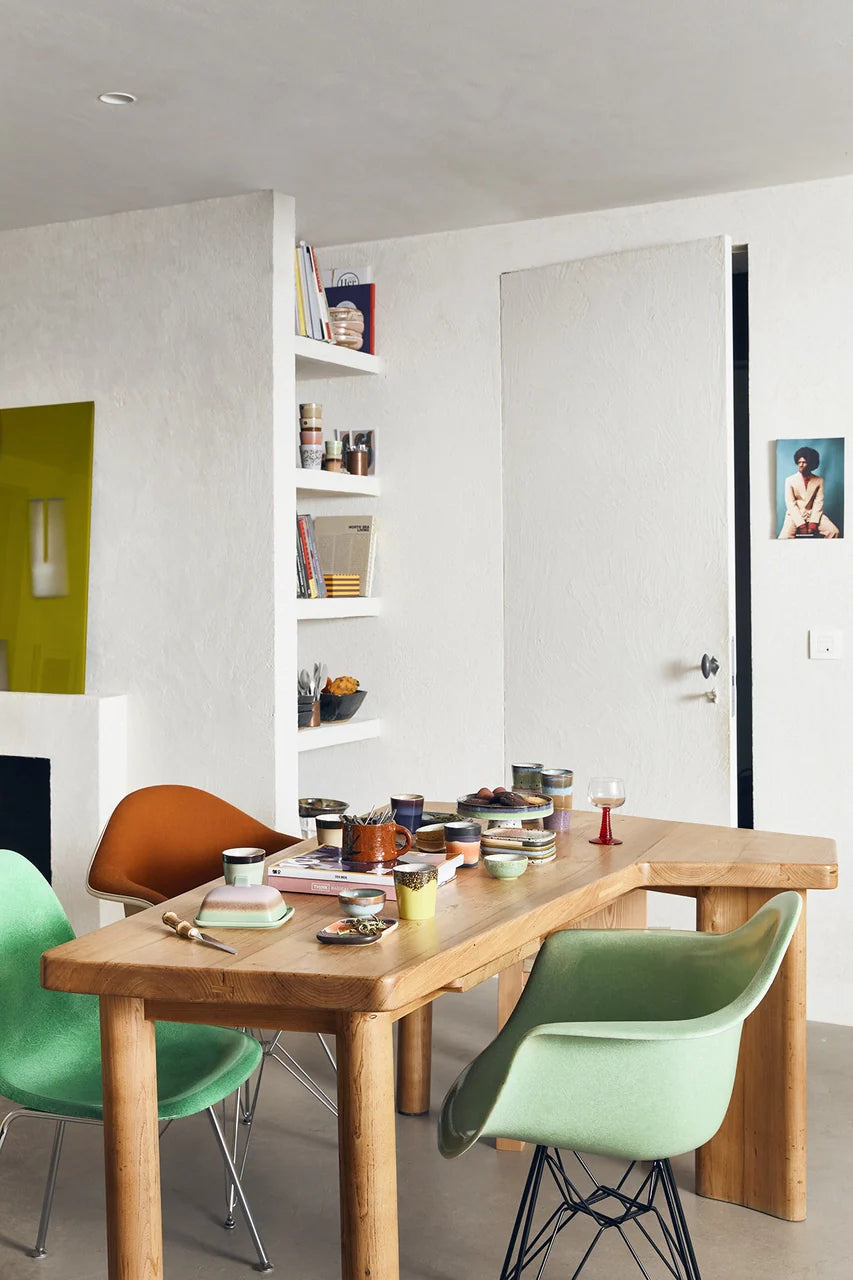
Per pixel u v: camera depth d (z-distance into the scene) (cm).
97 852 329
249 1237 280
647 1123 205
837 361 423
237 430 436
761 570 434
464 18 295
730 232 436
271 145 382
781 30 305
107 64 319
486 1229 283
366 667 507
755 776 437
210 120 360
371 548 497
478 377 480
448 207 450
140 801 345
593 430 454
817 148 390
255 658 436
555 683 466
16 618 477
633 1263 267
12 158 392
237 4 285
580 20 297
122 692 461
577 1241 277
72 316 466
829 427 424
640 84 337
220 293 437
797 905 217
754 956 233
